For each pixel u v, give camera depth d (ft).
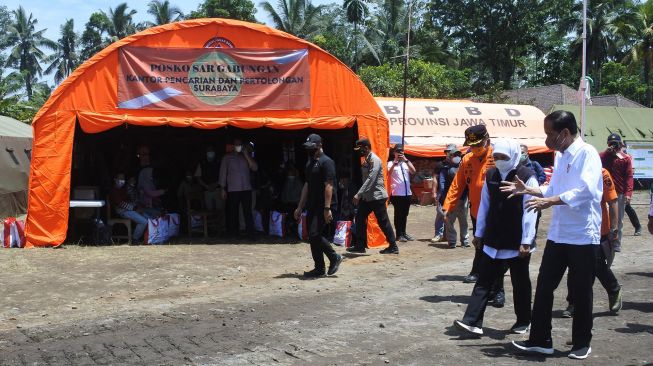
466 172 26.27
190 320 22.72
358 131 42.98
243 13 176.14
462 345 19.35
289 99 42.70
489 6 176.14
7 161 59.41
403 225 44.27
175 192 55.57
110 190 42.78
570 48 186.60
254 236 44.37
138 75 41.29
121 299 26.43
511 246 19.92
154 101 41.42
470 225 55.31
